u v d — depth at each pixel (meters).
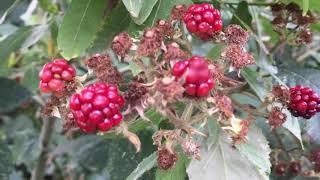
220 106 0.11
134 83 0.11
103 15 0.14
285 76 0.16
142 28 0.13
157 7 0.13
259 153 0.12
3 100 0.20
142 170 0.12
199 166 0.11
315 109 0.13
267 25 0.18
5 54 0.17
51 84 0.11
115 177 0.17
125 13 0.14
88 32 0.13
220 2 0.15
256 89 0.13
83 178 0.25
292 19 0.15
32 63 0.20
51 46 0.21
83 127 0.11
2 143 0.18
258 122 0.17
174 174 0.12
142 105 0.11
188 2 0.13
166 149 0.11
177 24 0.13
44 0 0.19
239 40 0.12
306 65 0.19
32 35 0.17
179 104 0.12
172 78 0.10
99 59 0.11
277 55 0.17
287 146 0.18
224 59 0.12
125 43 0.11
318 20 0.15
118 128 0.11
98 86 0.11
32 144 0.25
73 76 0.11
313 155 0.16
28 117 0.25
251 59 0.12
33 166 0.24
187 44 0.12
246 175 0.11
